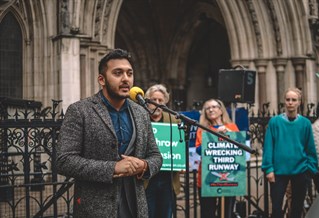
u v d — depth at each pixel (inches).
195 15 818.2
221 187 267.3
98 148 148.6
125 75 151.6
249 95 351.3
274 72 645.9
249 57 638.5
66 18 486.9
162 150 245.4
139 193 153.9
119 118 155.3
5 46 504.1
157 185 245.8
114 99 154.3
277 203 280.7
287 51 650.2
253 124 369.7
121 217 151.1
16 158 404.8
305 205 343.3
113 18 546.6
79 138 148.4
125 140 154.3
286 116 285.3
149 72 881.5
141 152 156.2
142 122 159.0
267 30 641.0
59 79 489.4
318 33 671.1
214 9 775.7
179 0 811.4
